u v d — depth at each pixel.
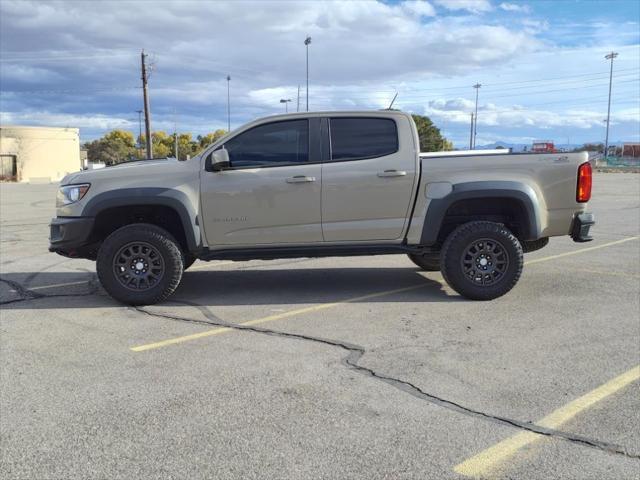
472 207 6.37
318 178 6.05
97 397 3.77
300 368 4.25
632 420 3.38
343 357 4.48
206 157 6.10
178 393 3.82
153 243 6.02
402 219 6.16
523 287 6.81
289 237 6.16
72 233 5.99
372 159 6.10
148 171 6.06
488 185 6.01
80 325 5.42
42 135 66.94
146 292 6.05
